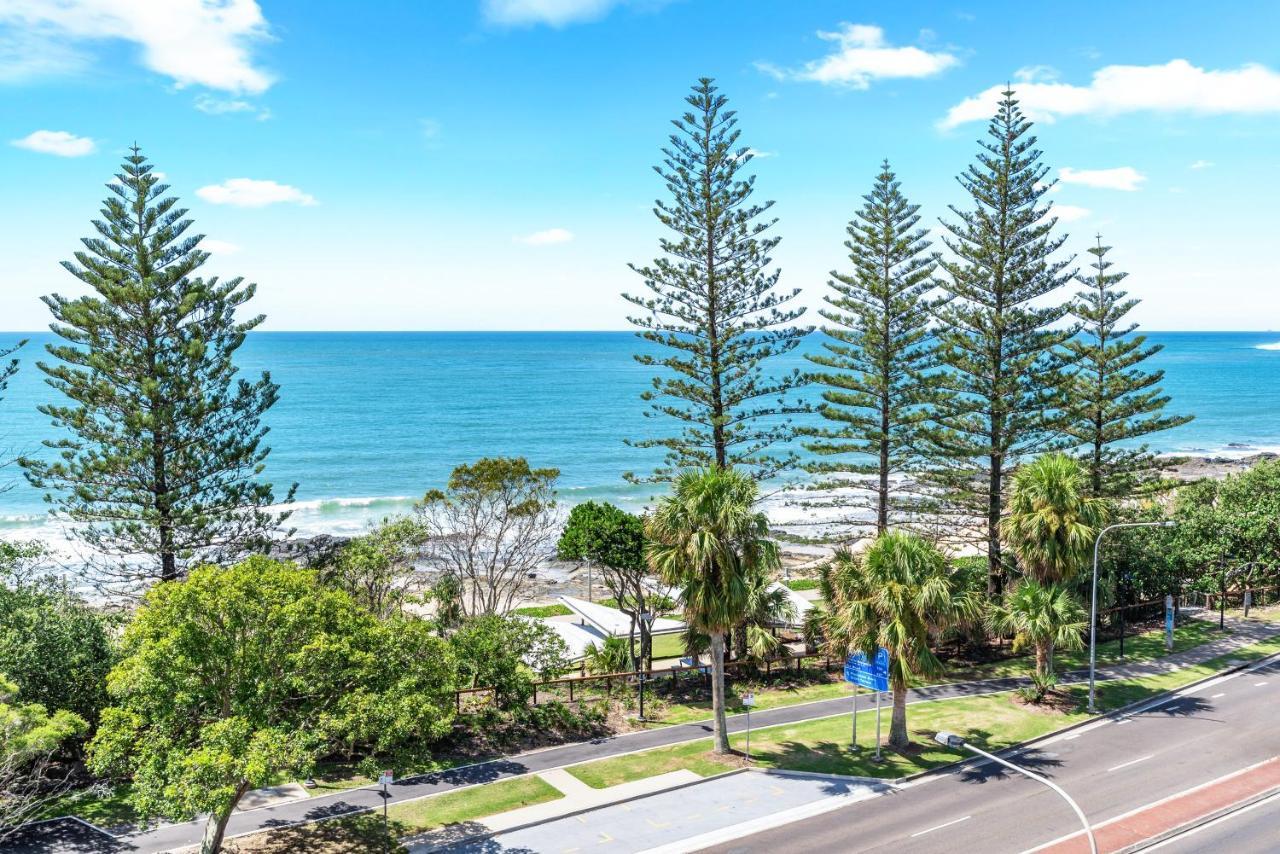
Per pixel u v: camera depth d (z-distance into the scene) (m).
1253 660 39.19
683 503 28.62
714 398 42.38
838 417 43.59
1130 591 44.84
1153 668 38.16
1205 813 25.08
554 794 26.64
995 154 43.28
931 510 44.97
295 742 20.50
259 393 39.47
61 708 26.19
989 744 30.39
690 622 29.73
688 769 28.48
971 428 43.50
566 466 103.31
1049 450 44.53
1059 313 42.59
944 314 43.53
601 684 36.66
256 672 22.05
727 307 41.50
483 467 43.91
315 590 24.11
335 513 80.38
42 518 73.19
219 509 38.12
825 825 24.66
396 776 27.72
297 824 24.64
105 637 28.41
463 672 32.44
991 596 42.44
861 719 33.06
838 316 44.12
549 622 47.03
